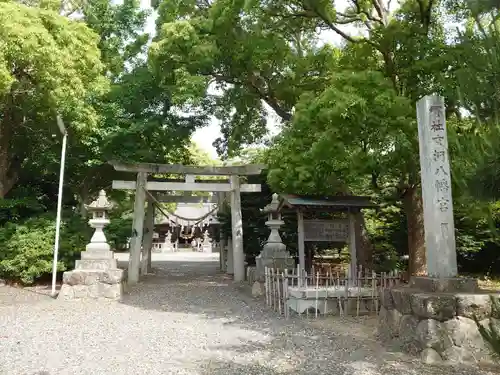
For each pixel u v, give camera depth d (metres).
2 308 9.91
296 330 7.77
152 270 19.50
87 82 12.38
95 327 8.10
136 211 14.74
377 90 9.01
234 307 10.27
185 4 13.33
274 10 12.06
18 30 9.92
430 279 6.53
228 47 12.79
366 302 9.23
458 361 5.71
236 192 15.44
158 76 13.33
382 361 5.85
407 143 8.50
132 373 5.42
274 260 12.16
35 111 13.29
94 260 11.59
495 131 4.27
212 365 5.77
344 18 12.62
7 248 13.03
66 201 17.08
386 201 12.15
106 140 13.89
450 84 8.10
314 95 11.38
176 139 16.52
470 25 7.93
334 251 18.78
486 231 12.91
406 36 10.15
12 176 15.14
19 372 5.41
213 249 40.25
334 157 9.30
